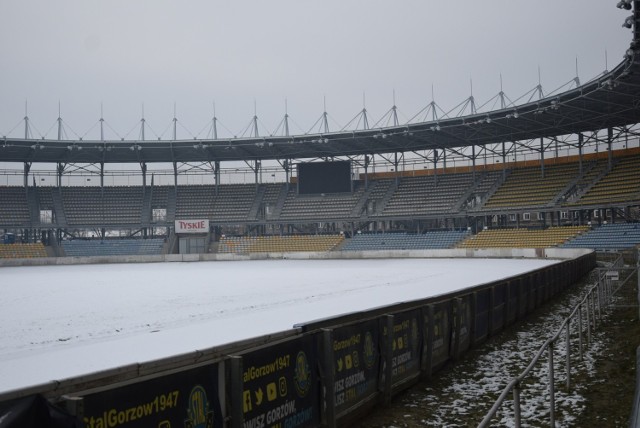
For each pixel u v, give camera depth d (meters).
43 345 15.00
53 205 74.56
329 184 75.31
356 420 8.62
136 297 27.14
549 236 59.03
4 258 65.19
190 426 5.67
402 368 10.13
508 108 56.47
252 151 74.19
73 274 46.56
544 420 8.34
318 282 33.78
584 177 63.69
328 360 7.90
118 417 4.99
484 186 70.56
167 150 73.06
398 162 77.12
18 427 3.90
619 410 8.65
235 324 17.75
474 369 11.84
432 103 73.81
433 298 11.57
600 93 49.47
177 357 5.72
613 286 24.12
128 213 75.88
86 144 68.12
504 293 16.73
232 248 72.69
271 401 6.83
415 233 72.44
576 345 13.95
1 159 71.94
